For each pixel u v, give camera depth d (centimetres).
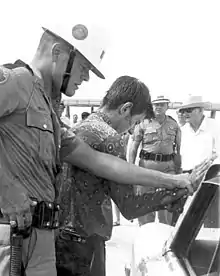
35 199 164
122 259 441
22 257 163
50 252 173
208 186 172
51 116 173
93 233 201
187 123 442
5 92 155
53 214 172
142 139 480
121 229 582
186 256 176
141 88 206
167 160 470
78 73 190
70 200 203
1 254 163
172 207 205
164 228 257
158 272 174
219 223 170
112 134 201
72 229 201
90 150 194
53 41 184
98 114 210
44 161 166
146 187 206
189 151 431
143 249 220
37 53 188
